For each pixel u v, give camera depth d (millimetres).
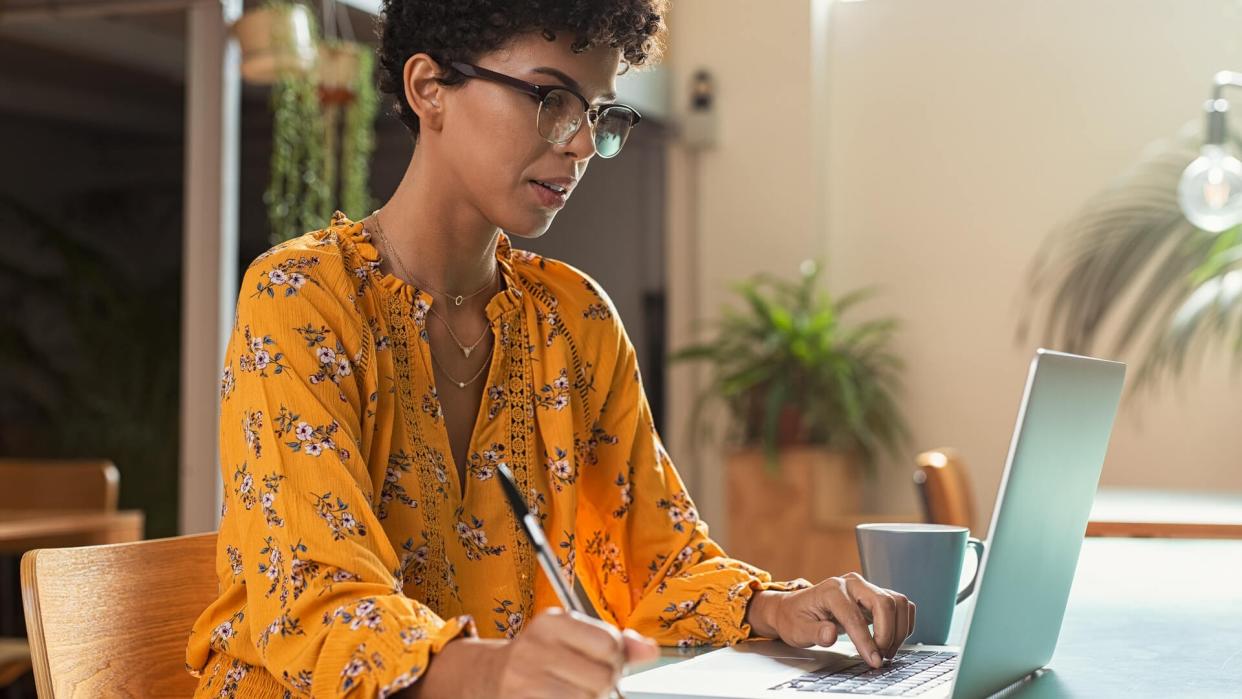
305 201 4297
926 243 5832
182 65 6016
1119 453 5375
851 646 1261
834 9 6055
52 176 6309
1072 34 5602
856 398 5430
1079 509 1084
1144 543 2244
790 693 1015
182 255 6363
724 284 6004
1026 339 5609
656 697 1003
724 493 5840
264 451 1072
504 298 1358
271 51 3857
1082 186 5551
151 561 1263
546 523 1348
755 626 1277
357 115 4371
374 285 1255
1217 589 1670
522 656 825
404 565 1203
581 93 1225
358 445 1140
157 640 1253
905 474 5773
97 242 6344
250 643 1082
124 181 6391
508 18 1193
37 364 6172
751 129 5980
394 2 1277
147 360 6250
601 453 1451
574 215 6176
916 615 1268
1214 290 4738
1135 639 1305
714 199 6035
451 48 1223
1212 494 3463
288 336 1125
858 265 5949
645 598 1365
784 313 5449
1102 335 5441
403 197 1306
